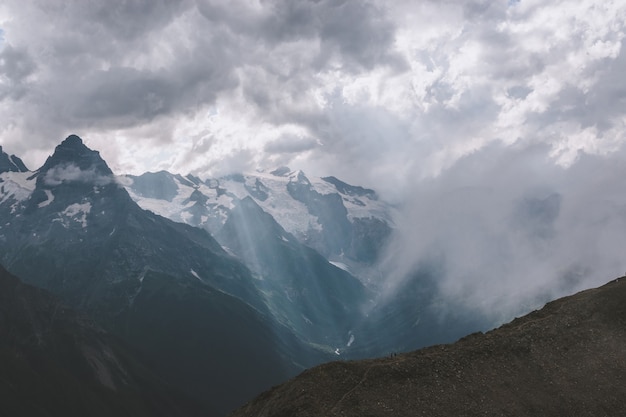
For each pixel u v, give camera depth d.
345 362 93.88
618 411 88.06
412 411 84.81
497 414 86.00
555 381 92.62
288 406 86.19
